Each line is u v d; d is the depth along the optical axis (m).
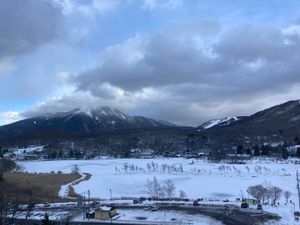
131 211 176.50
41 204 187.25
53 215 162.50
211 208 178.62
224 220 155.50
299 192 199.38
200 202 194.00
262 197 190.38
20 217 121.06
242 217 159.75
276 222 151.25
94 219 161.12
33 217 143.62
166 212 172.75
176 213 170.50
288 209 172.62
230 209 175.12
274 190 190.25
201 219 159.38
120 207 185.62
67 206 184.62
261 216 160.62
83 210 173.12
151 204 191.38
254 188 195.38
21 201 153.38
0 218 67.25
